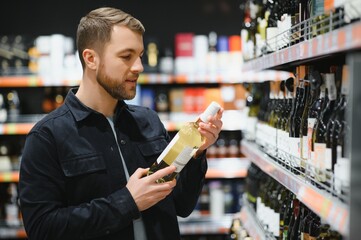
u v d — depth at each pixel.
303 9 1.82
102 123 1.79
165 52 4.21
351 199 1.16
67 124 1.76
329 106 1.60
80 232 1.65
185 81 3.98
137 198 1.64
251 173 3.01
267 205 2.47
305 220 1.84
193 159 1.87
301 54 1.55
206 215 4.25
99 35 1.69
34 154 1.71
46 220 1.65
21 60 4.07
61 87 4.29
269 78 3.98
